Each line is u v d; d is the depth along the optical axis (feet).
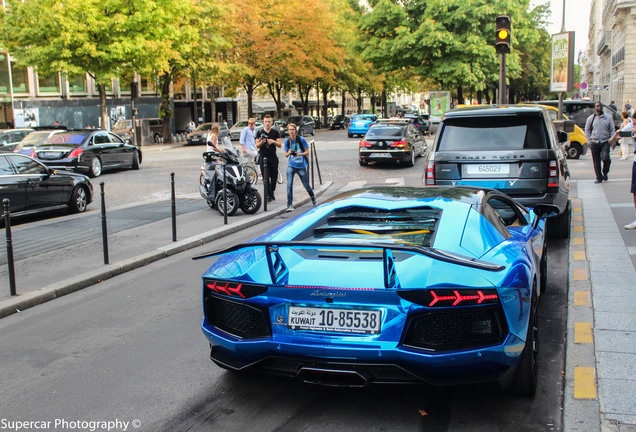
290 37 143.33
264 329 11.32
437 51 112.78
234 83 141.90
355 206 14.21
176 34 101.65
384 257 10.03
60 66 90.02
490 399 12.10
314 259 11.83
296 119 148.15
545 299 18.93
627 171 51.47
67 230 33.68
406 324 10.39
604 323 15.72
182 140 144.05
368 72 194.70
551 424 11.04
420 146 74.69
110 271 24.29
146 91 161.07
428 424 11.19
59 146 62.49
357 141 118.62
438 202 13.73
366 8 170.19
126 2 95.45
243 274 11.60
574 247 24.63
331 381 10.91
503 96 41.37
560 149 27.22
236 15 130.31
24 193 36.81
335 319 10.75
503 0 114.52
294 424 11.35
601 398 11.66
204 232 31.81
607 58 217.36
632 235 26.03
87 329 17.72
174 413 11.99
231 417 11.74
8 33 91.50
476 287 10.35
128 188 54.85
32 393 13.23
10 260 20.77
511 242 13.25
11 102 125.08
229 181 36.78
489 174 25.09
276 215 38.96
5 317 19.49
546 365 13.78
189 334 16.81
